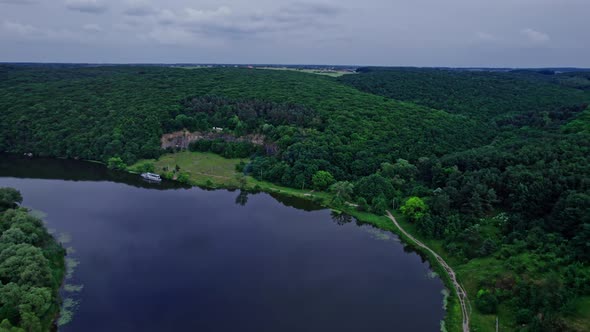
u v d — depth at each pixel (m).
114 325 76.44
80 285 89.38
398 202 134.12
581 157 118.50
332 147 167.75
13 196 117.38
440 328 78.00
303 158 162.25
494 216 113.25
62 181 163.38
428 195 131.50
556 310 72.75
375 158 160.25
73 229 118.19
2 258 81.56
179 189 159.88
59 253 99.75
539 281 81.50
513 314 77.38
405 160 155.38
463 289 89.38
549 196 105.31
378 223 126.94
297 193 151.25
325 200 144.88
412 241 114.00
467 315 80.25
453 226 110.00
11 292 71.19
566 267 83.88
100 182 164.00
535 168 118.62
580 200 94.12
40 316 73.31
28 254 82.00
